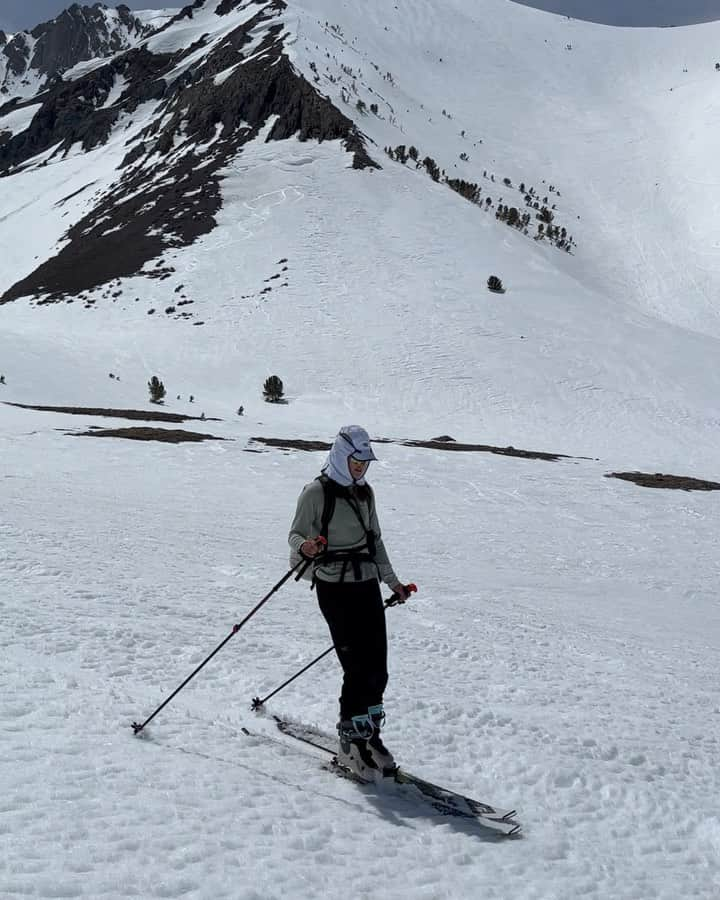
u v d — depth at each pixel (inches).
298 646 291.6
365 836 156.0
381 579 192.1
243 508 722.8
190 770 172.1
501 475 1103.0
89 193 4938.5
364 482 189.5
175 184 3880.4
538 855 159.5
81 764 165.5
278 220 3257.9
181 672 245.8
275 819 155.6
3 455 880.3
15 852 127.5
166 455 1013.8
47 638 258.2
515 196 4726.9
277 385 2046.0
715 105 6112.2
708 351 2568.9
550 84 7042.3
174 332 2469.2
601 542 780.6
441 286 2807.6
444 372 2252.7
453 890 139.8
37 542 422.9
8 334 2265.0
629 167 5388.8
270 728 206.4
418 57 7268.7
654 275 4013.3
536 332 2541.8
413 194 3587.6
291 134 4229.8
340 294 2719.0
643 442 1875.0
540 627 404.5
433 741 214.4
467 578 543.8
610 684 304.7
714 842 176.7
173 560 436.1
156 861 132.0
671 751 230.8
